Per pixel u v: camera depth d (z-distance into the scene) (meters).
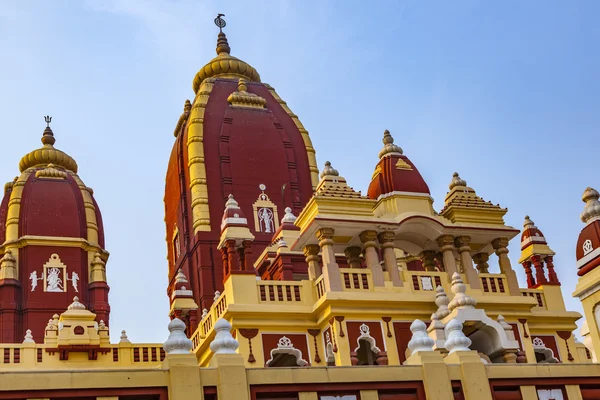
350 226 27.69
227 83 48.00
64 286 44.53
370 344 26.53
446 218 29.97
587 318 20.78
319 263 28.64
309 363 26.30
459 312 22.66
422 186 29.89
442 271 30.64
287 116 47.31
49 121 54.00
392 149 30.94
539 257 31.23
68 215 47.12
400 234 29.28
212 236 40.72
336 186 28.89
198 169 42.59
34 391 14.14
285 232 33.69
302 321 26.88
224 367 15.33
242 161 43.72
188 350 15.52
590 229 20.84
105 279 46.31
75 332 34.81
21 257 44.97
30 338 34.69
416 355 17.17
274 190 43.53
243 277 26.83
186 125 46.19
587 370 18.28
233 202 28.47
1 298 42.97
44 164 50.72
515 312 28.41
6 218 46.69
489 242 30.25
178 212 44.28
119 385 14.60
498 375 17.36
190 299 35.41
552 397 17.70
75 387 14.37
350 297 26.34
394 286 27.50
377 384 16.41
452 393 16.78
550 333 29.47
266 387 15.62
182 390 14.83
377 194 29.77
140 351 35.62
